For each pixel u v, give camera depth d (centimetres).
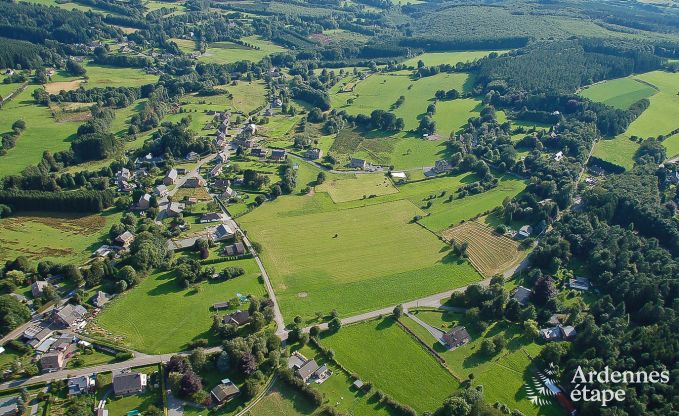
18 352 17812
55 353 17400
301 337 18612
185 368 17025
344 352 18550
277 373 17500
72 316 19162
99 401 16138
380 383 17400
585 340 18525
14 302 19125
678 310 19462
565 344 18575
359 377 17538
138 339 18600
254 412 16162
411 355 18550
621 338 18400
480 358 18575
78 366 17375
